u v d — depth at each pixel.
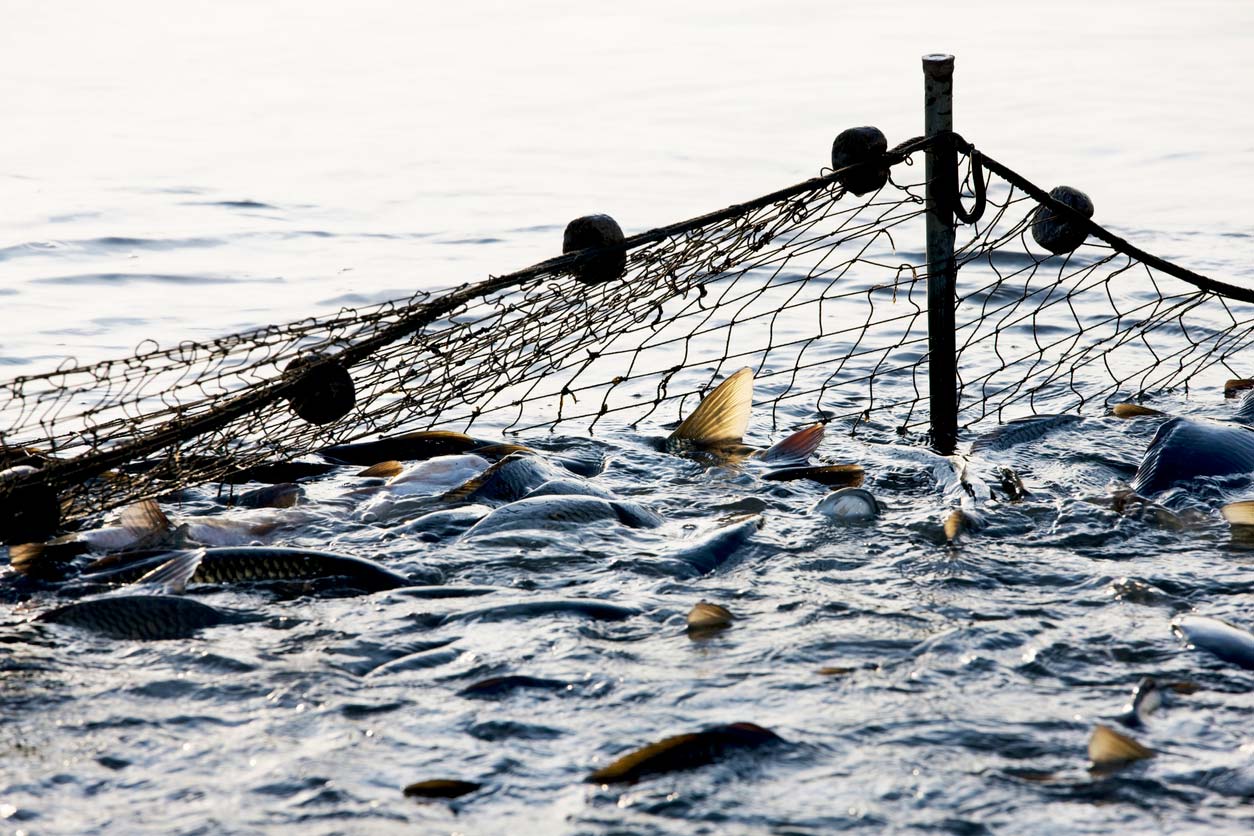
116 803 13.57
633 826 13.11
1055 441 27.36
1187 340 33.28
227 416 22.03
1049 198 26.36
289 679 16.39
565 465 26.23
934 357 27.27
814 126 69.31
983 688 16.03
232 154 64.81
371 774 14.13
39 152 64.56
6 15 115.50
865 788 13.76
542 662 16.80
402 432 29.03
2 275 42.50
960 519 21.66
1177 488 23.77
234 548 20.06
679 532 22.30
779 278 43.31
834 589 19.42
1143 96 77.50
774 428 29.28
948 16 114.62
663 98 79.12
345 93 82.31
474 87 84.25
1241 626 17.91
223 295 41.06
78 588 19.81
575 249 23.67
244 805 13.52
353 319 22.80
